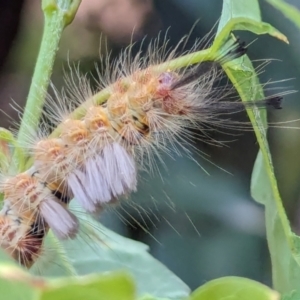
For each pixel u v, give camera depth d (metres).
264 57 0.21
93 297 0.10
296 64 0.21
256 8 0.14
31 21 0.24
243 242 0.22
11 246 0.15
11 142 0.15
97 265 0.16
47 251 0.15
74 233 0.15
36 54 0.24
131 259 0.16
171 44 0.22
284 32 0.21
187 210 0.22
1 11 0.23
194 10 0.22
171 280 0.16
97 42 0.23
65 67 0.22
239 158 0.22
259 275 0.22
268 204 0.15
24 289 0.10
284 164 0.22
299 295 0.14
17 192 0.15
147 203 0.21
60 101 0.16
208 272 0.22
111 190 0.15
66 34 0.23
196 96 0.15
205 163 0.22
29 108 0.15
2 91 0.23
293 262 0.15
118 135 0.15
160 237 0.22
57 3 0.15
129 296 0.10
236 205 0.22
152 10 0.22
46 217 0.15
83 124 0.15
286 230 0.15
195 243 0.22
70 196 0.15
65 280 0.10
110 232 0.17
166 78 0.15
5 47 0.23
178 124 0.15
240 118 0.19
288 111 0.22
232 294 0.11
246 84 0.15
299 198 0.22
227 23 0.14
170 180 0.21
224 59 0.14
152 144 0.15
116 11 0.23
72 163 0.15
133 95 0.15
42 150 0.15
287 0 0.21
